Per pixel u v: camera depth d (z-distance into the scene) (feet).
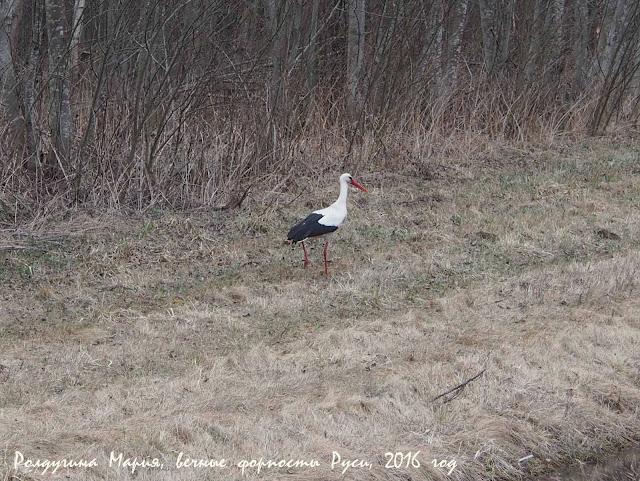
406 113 65.62
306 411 28.55
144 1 55.06
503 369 32.60
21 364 32.01
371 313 38.47
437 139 66.13
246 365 32.30
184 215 51.42
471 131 68.44
